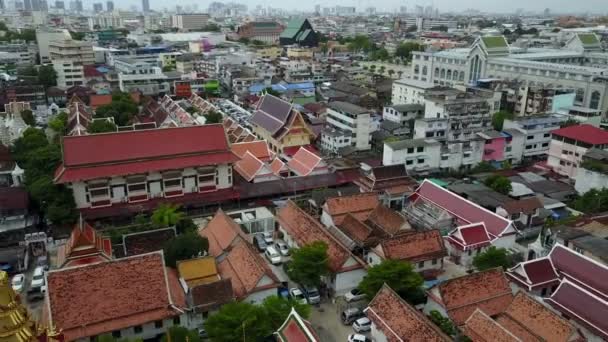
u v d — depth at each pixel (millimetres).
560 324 48344
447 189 91500
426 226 80062
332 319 58875
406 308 49969
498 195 88562
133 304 51344
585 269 59625
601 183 90875
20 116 123062
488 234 72625
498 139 112625
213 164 88062
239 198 89750
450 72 196625
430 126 116062
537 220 83188
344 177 98812
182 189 88375
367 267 63500
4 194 79938
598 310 51719
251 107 167750
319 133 130125
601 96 148625
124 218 83750
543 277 60844
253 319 47812
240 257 62094
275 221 80625
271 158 107438
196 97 165000
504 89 152000
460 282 55938
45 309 53000
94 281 51031
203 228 75125
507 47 189000
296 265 61250
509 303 55406
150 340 52469
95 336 48875
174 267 62062
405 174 93750
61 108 163750
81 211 80812
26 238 72000
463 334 51375
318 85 199375
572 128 107812
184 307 53594
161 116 141750
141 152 85250
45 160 91438
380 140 126688
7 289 22688
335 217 79125
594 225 73438
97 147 83375
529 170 111438
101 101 156500
